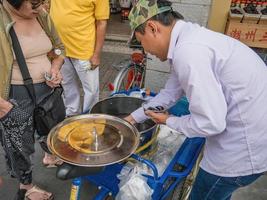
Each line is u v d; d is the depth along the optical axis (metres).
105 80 4.09
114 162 1.35
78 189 1.60
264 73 1.40
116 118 1.66
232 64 1.28
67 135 1.51
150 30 1.30
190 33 1.27
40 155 2.69
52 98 1.95
